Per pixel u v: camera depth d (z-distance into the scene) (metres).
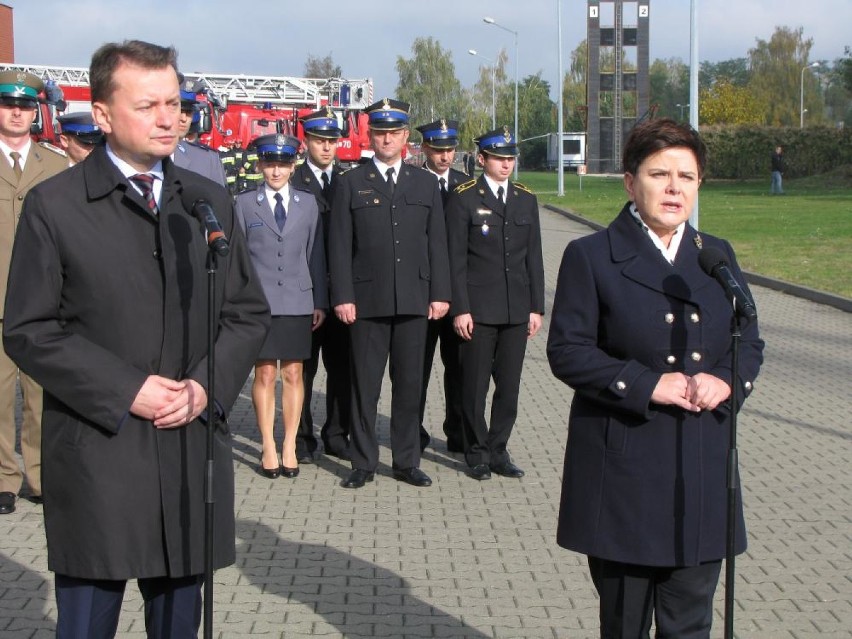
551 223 31.38
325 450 7.99
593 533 3.49
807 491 6.95
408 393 7.12
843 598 5.26
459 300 7.11
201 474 3.43
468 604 5.15
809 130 53.94
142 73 3.33
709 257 3.45
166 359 3.40
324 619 4.95
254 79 38.16
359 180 6.98
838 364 11.30
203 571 3.42
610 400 3.45
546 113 105.38
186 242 3.44
